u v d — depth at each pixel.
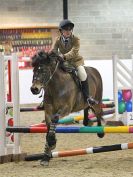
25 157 9.01
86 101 9.99
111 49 26.14
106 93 22.47
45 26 25.23
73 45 9.48
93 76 10.88
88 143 11.38
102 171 7.88
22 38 25.12
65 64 9.33
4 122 9.18
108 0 26.06
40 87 8.44
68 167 8.33
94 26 26.06
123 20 26.19
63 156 8.63
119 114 14.52
